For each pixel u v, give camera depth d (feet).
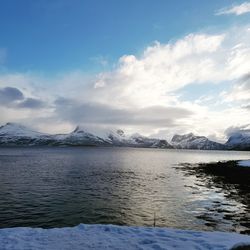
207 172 238.68
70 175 203.10
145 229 47.62
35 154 560.20
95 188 145.48
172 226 76.74
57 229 47.47
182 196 124.47
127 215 89.25
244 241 39.40
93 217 86.58
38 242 39.83
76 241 40.40
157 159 497.46
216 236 43.04
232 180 182.29
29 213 90.84
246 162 287.48
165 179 189.57
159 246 37.78
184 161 439.63
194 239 41.16
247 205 105.29
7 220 82.07
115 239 41.45
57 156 490.08
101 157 494.18
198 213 92.02
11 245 38.34
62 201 110.83
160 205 104.88
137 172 239.09
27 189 138.82
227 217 86.63
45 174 206.08
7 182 162.40
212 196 124.67
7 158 404.77
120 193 131.34
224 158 579.89
